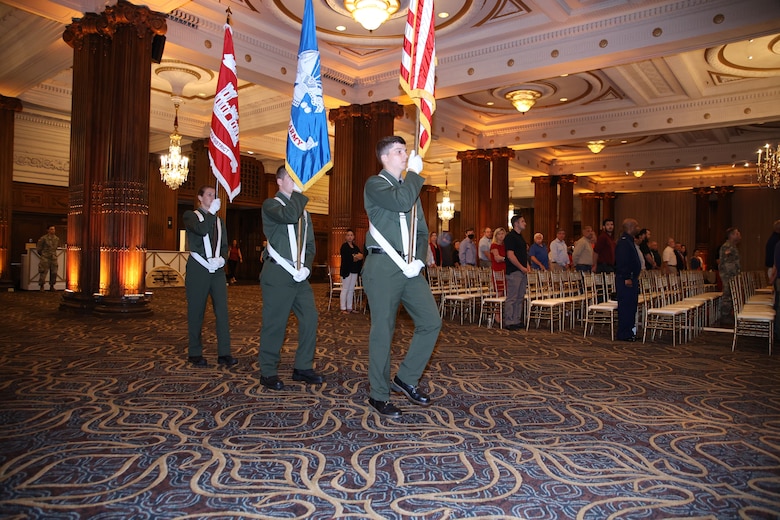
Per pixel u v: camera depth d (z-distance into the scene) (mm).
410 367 3516
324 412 3348
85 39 8383
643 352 6000
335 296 12633
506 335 7133
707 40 8461
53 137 16312
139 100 8016
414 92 3723
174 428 2979
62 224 16781
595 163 19734
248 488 2240
